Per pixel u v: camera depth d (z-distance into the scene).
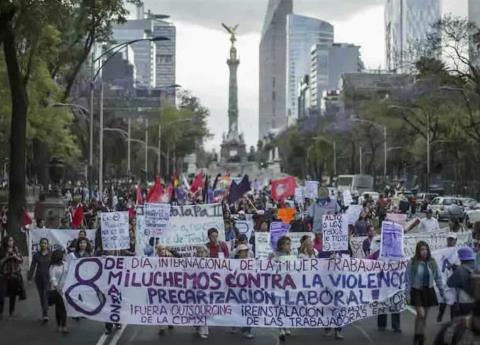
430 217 24.62
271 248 20.25
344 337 15.09
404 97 79.50
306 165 159.88
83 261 15.12
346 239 16.83
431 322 16.81
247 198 39.09
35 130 39.22
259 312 15.01
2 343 14.41
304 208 35.72
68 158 68.31
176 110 118.56
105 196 57.06
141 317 15.07
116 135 92.75
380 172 125.81
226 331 15.89
